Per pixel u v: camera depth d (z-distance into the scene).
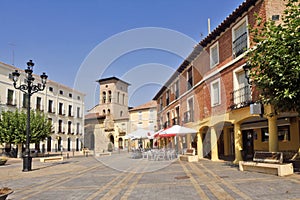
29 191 7.86
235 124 13.72
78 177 10.61
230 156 19.05
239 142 13.64
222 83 15.13
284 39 8.16
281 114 11.77
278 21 11.40
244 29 13.46
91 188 7.99
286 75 8.09
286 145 15.17
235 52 13.96
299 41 7.83
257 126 16.56
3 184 9.37
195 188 7.40
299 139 14.32
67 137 41.81
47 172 12.93
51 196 7.02
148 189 7.49
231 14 13.46
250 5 12.51
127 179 9.55
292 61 7.86
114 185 8.37
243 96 13.29
